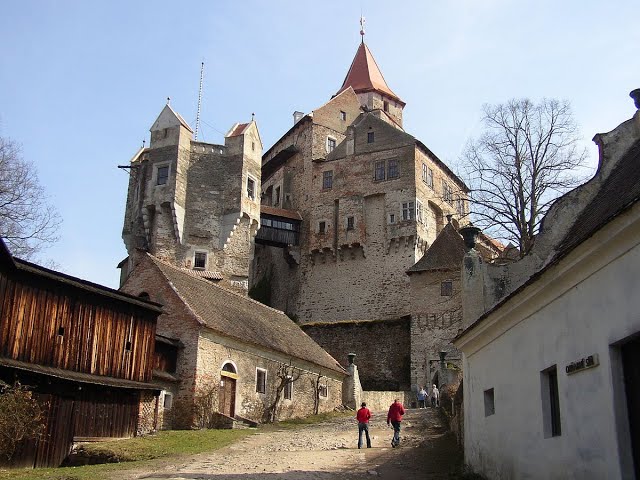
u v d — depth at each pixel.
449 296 44.59
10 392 17.08
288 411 32.06
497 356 12.80
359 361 46.25
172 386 25.78
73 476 14.30
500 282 14.76
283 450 19.34
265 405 30.23
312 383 34.62
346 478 14.07
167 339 25.88
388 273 53.78
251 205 51.09
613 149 13.35
